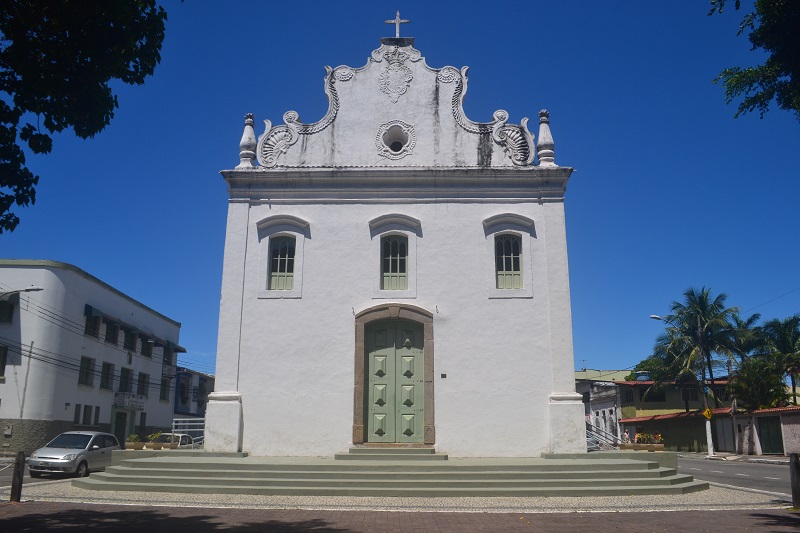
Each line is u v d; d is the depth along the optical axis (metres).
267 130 17.41
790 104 8.91
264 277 16.33
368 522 9.49
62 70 7.50
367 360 16.02
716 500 11.99
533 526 9.23
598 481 12.65
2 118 7.17
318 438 15.38
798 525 9.34
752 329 40.78
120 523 9.22
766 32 8.63
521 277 16.30
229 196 16.81
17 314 31.27
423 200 16.67
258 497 11.93
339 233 16.53
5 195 7.22
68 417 32.59
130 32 7.78
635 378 51.25
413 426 15.62
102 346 36.50
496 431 15.30
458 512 10.52
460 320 15.91
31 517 9.72
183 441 20.36
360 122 17.44
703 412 37.25
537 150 17.23
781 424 32.31
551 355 15.61
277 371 15.77
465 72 17.66
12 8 7.14
